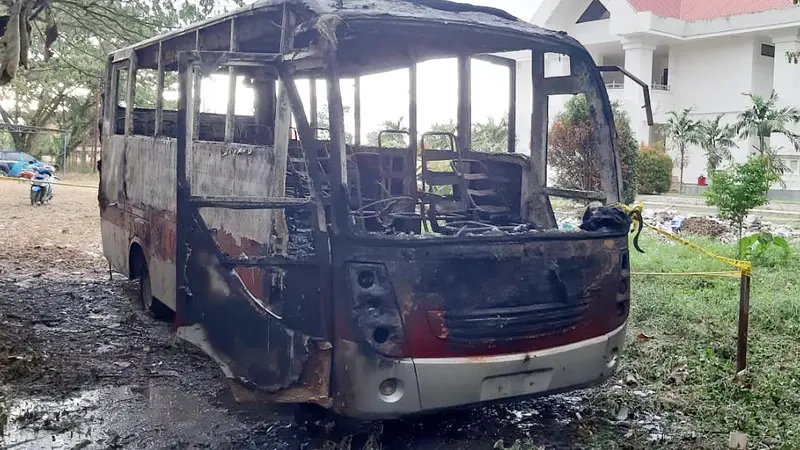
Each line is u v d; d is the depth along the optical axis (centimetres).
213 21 661
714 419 546
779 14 3353
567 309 487
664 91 3772
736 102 3650
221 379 654
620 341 526
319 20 448
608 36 3859
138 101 1002
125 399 600
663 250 1316
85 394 610
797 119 3150
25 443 507
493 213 667
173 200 734
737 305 844
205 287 500
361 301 435
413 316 439
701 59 3766
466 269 454
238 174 594
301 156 666
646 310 852
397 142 810
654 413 570
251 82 747
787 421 533
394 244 438
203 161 665
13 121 3981
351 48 636
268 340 471
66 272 1148
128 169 904
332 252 443
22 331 786
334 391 448
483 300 458
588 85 585
